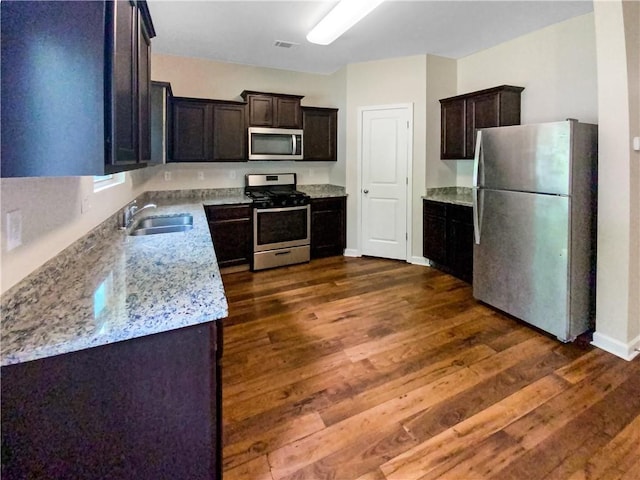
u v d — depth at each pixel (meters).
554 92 3.60
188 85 4.46
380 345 2.62
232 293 3.69
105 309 1.13
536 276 2.75
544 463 1.57
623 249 2.38
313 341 2.68
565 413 1.88
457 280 4.05
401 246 4.86
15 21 0.98
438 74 4.55
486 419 1.85
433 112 4.57
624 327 2.41
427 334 2.78
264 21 3.36
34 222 1.26
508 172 2.90
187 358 1.12
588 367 2.30
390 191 4.85
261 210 4.40
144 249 1.92
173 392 1.11
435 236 4.42
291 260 4.68
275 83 4.96
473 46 4.15
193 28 3.52
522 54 3.87
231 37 3.77
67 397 0.99
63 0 1.00
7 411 0.95
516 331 2.81
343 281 4.05
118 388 1.04
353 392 2.08
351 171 5.03
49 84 1.01
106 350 1.02
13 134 0.99
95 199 2.03
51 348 0.93
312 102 5.21
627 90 2.27
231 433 1.76
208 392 1.15
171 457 1.13
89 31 1.02
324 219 4.97
